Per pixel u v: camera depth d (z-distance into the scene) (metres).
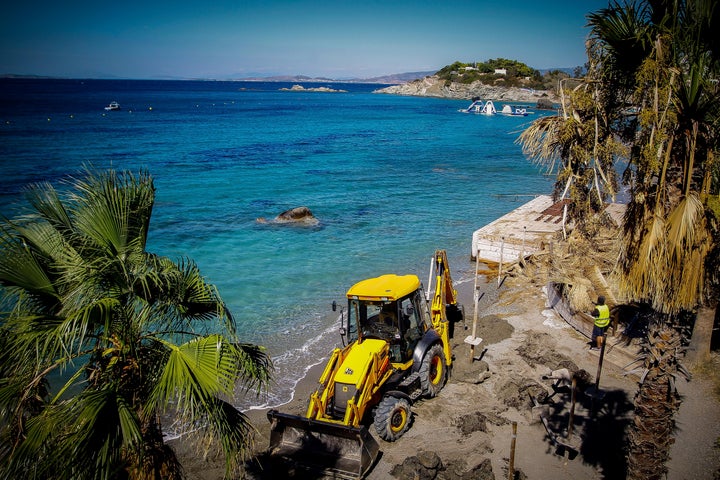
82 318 5.10
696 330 10.54
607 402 9.96
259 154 51.09
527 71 180.25
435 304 11.56
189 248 21.97
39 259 5.64
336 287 17.72
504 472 8.17
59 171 37.84
